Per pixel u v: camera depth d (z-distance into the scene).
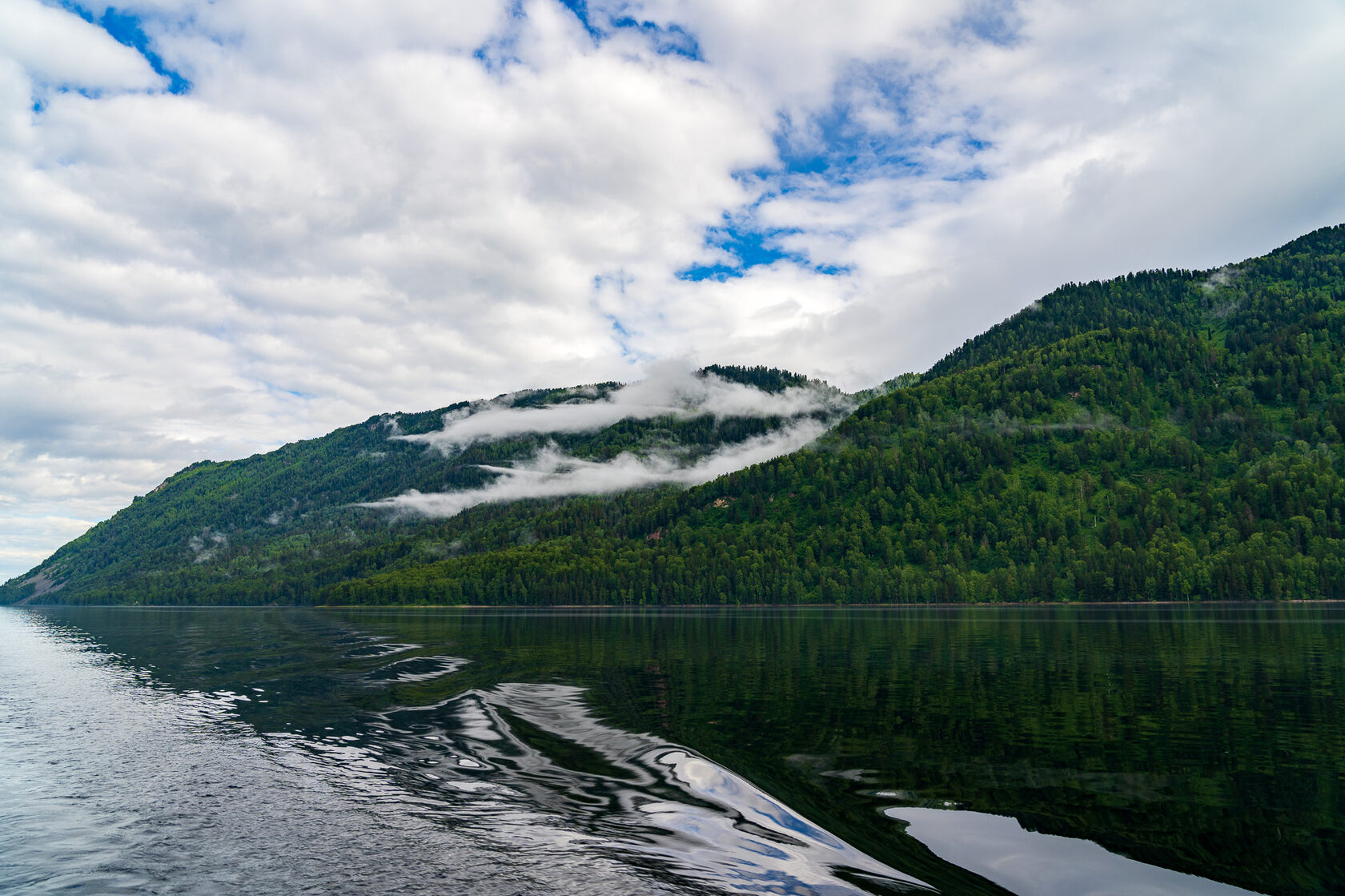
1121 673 54.25
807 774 26.67
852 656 69.94
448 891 17.70
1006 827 20.91
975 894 16.50
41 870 19.80
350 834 22.11
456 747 33.31
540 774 28.33
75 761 31.94
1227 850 19.05
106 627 163.75
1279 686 46.84
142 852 21.05
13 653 89.38
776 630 115.62
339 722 39.72
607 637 102.81
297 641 101.81
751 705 41.72
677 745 31.81
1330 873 17.53
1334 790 24.03
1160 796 23.55
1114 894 16.48
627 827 21.95
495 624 153.25
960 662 62.69
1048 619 135.50
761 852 19.50
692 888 17.39
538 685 51.50
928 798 23.72
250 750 33.44
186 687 55.19
